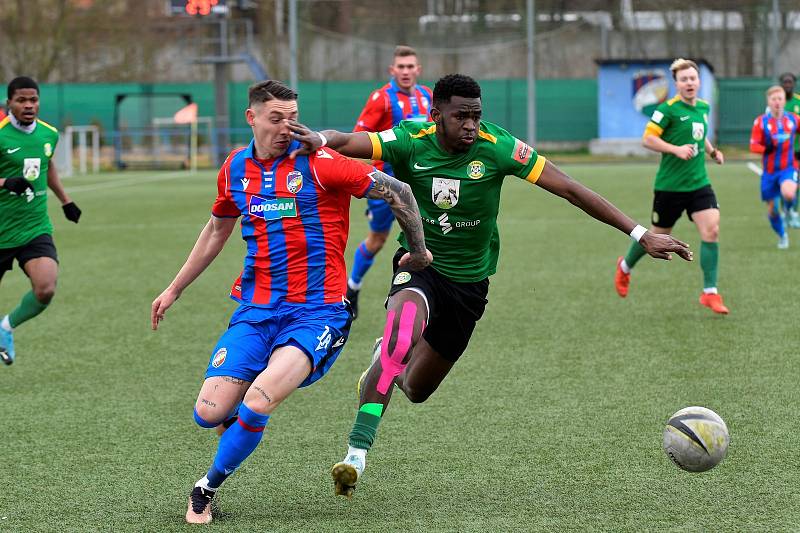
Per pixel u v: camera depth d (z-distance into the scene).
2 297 25.56
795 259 28.97
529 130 86.94
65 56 102.56
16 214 18.08
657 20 107.25
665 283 25.61
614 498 11.18
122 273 29.22
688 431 10.59
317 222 10.95
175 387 16.55
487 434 13.69
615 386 16.00
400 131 11.93
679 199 21.95
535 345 19.05
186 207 49.50
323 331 10.83
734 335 19.41
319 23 110.56
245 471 12.43
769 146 30.84
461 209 11.90
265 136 10.82
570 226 39.53
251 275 11.20
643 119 89.06
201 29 101.81
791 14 102.50
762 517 10.52
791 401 14.88
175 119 81.88
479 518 10.66
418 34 109.75
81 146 80.19
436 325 12.48
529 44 86.19
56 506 11.29
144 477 12.24
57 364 18.27
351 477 10.16
